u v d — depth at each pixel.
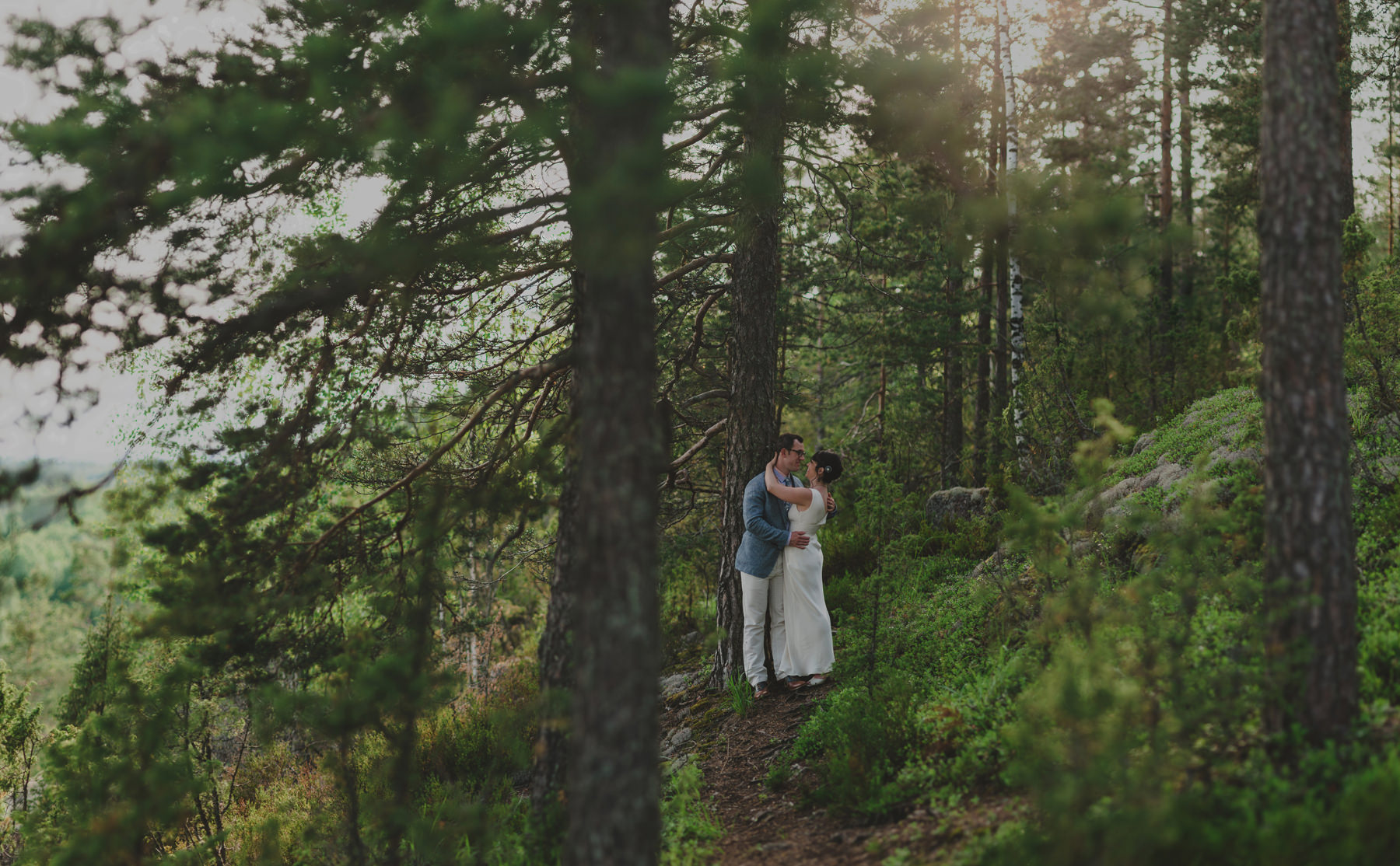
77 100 4.57
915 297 16.72
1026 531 4.77
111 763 4.95
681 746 7.26
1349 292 7.98
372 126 4.56
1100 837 3.22
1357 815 3.01
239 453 5.93
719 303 12.05
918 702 5.92
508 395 8.05
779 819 5.29
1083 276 4.94
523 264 7.38
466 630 10.82
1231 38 18.70
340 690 4.67
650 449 3.46
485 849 4.93
